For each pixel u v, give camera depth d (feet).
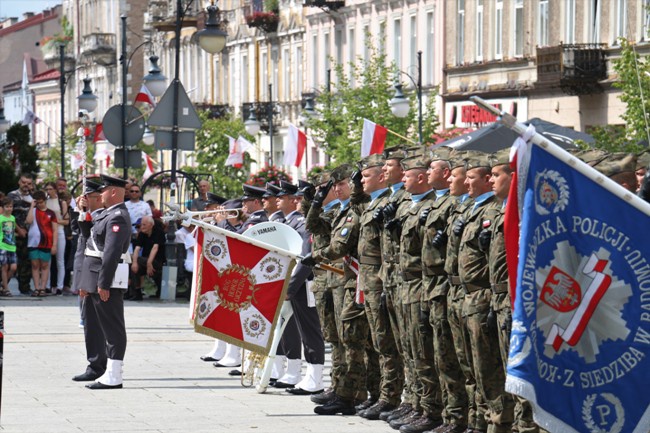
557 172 45.57
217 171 290.35
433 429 66.90
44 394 81.00
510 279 47.03
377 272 71.36
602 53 193.36
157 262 146.00
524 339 45.06
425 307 65.92
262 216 98.27
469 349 62.03
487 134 118.62
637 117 124.88
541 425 45.14
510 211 46.65
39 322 120.98
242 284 80.94
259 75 351.87
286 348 84.79
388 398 72.08
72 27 593.42
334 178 74.90
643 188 51.70
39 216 149.07
